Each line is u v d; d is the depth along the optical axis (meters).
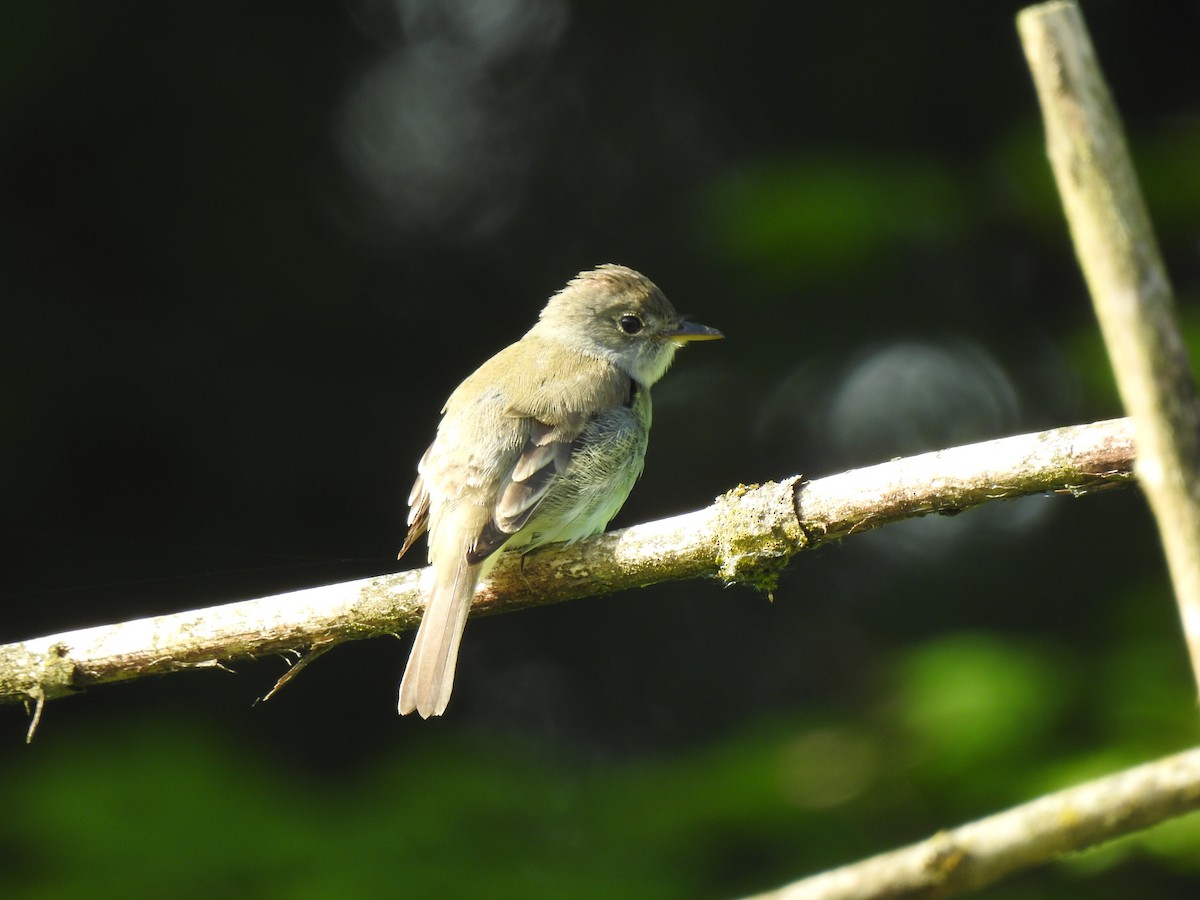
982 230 13.12
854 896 3.09
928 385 13.91
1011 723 9.30
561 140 14.62
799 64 14.27
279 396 13.56
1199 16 14.57
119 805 8.77
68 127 12.98
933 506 5.94
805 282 12.49
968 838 3.15
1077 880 9.37
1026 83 13.95
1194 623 2.55
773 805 9.43
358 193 13.88
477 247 14.29
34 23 12.29
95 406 12.88
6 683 6.67
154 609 12.85
